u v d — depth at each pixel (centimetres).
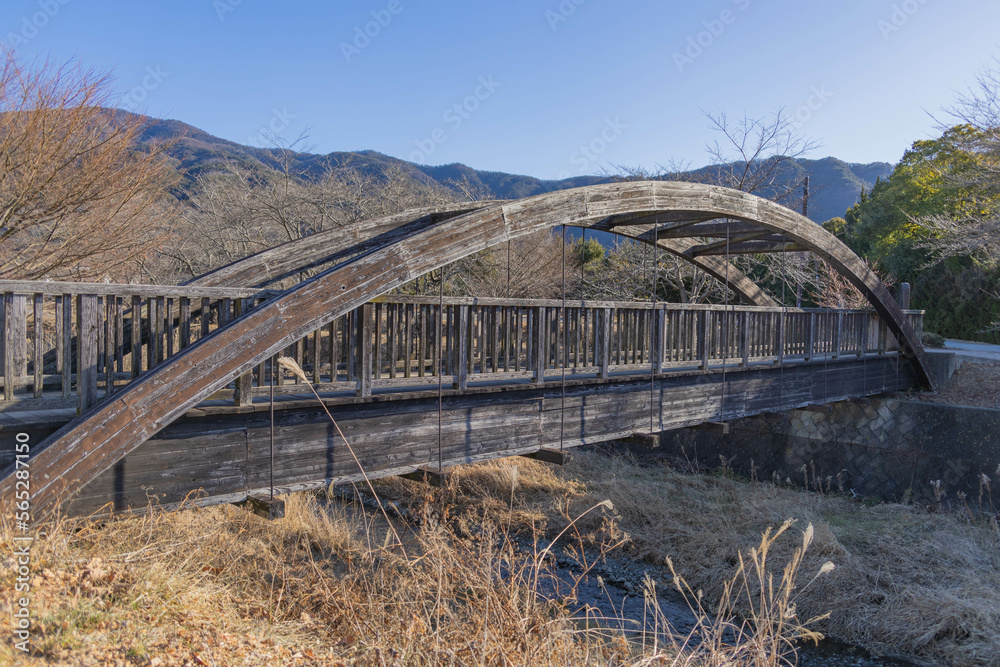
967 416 1105
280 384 473
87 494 388
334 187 1766
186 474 429
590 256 2077
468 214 551
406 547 594
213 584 415
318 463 494
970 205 1625
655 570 822
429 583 408
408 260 512
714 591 761
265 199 1711
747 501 1024
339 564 579
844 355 1168
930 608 685
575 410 691
